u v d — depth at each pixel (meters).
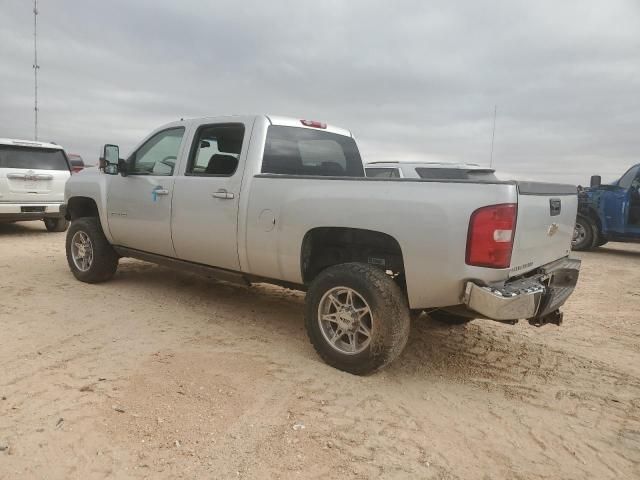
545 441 2.98
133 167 5.46
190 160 4.88
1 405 3.04
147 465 2.53
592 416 3.32
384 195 3.51
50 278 6.34
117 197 5.50
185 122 5.04
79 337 4.23
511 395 3.57
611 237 11.13
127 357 3.85
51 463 2.52
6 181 9.66
